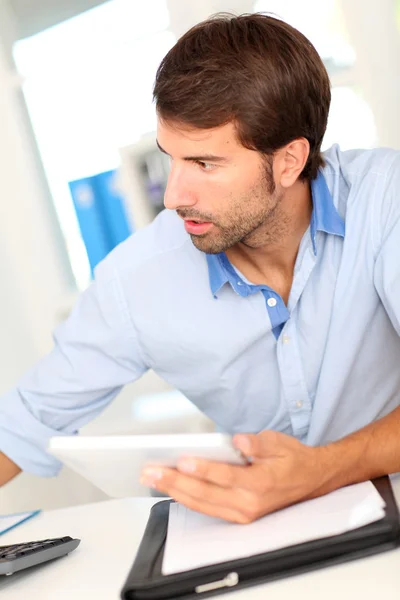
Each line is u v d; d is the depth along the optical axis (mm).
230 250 1261
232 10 2166
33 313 2512
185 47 1073
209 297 1306
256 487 922
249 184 1098
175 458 907
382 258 1214
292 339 1290
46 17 2336
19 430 1341
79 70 2340
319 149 1204
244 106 1049
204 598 827
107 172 2365
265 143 1085
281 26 1119
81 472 1023
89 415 1416
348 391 1336
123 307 1338
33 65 2377
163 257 1330
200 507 939
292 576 842
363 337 1292
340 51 2174
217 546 878
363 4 2129
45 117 2420
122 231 2381
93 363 1376
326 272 1266
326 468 992
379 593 767
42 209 2465
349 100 2186
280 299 1271
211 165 1076
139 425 2346
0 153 2441
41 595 938
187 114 1040
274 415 1388
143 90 2283
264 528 911
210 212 1104
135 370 1407
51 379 1366
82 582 958
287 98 1090
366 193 1242
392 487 1069
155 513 1095
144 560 901
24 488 2396
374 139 2191
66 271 2504
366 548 849
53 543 1059
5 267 2506
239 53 1059
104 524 1207
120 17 2264
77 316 1385
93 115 2359
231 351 1313
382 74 2158
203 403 1427
